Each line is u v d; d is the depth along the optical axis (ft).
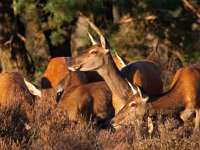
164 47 213.46
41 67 216.95
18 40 219.20
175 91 122.42
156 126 114.52
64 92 128.26
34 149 98.48
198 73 125.59
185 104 122.42
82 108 126.52
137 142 100.12
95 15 205.67
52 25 208.33
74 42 222.48
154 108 118.11
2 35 219.20
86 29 217.77
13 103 114.52
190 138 100.17
